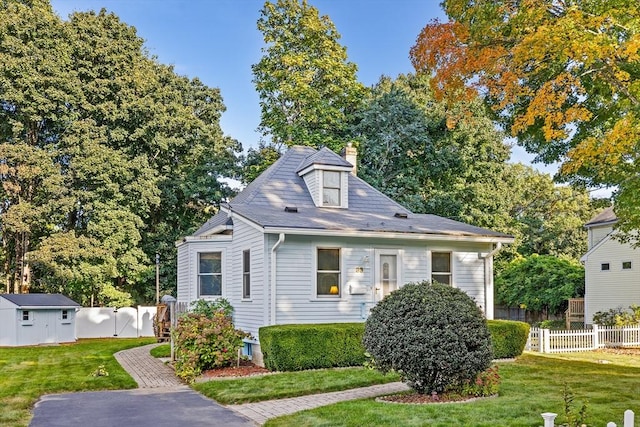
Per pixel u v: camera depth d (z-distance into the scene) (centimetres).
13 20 2856
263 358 1438
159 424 866
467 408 873
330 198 1836
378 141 2883
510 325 1599
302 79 2948
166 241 3353
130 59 3275
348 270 1611
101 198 3011
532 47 1120
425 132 2947
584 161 1260
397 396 1006
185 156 3450
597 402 937
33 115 2873
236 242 1727
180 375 1314
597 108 1422
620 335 1941
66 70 3022
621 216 1466
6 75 2819
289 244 1539
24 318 2400
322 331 1403
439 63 1360
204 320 1434
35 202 2969
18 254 3070
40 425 868
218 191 3369
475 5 1281
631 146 1159
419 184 3080
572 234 4475
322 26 3069
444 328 952
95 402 1055
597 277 2972
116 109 3105
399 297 1004
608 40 1091
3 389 1178
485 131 3114
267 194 1795
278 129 3098
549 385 1112
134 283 3344
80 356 1838
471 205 3198
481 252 1794
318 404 980
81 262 2898
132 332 2919
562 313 3547
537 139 1519
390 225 1673
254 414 926
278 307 1509
